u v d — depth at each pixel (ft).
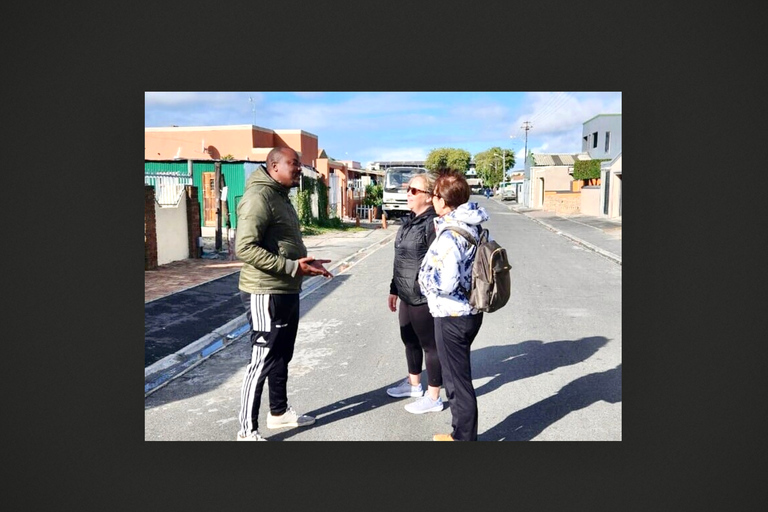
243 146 86.84
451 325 11.65
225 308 25.71
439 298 11.64
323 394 16.24
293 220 12.85
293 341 13.55
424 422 14.35
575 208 115.65
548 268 40.09
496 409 15.06
